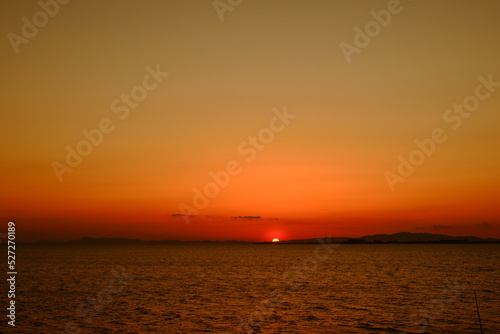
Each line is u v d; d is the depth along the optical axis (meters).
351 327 30.66
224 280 63.84
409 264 101.19
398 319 33.25
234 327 30.80
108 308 38.34
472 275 69.69
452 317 33.81
